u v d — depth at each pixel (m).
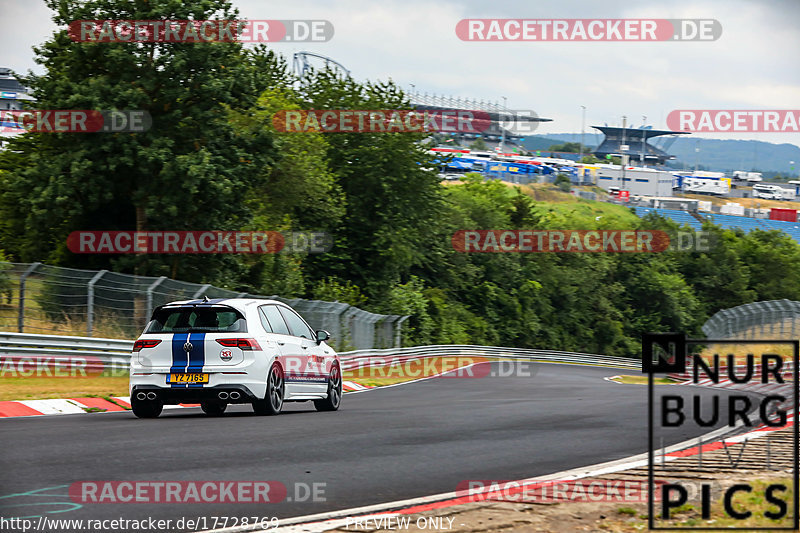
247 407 37.75
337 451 22.17
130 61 72.31
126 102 73.25
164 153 73.31
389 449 22.95
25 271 48.00
